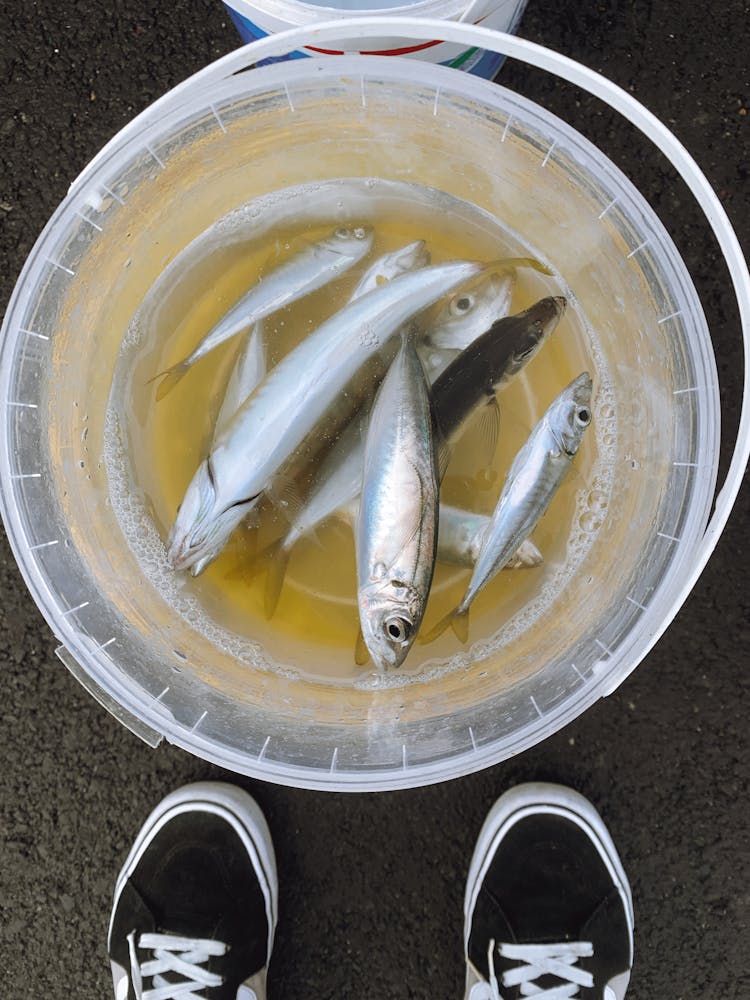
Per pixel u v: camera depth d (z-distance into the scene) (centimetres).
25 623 56
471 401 43
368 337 42
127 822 56
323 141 43
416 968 56
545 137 39
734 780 56
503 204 45
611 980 54
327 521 46
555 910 55
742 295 33
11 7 54
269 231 46
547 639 43
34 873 57
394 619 39
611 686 38
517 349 42
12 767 56
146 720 39
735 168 54
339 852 56
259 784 56
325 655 46
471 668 44
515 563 45
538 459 40
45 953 57
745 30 54
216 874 55
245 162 43
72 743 56
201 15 54
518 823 55
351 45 39
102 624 41
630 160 54
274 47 33
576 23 54
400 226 47
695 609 55
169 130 38
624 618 40
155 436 46
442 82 38
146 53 54
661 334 41
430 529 39
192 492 42
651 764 56
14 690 56
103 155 37
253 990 54
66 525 42
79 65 54
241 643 45
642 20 54
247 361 45
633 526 43
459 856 56
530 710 40
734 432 55
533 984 55
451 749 40
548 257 46
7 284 55
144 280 45
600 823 55
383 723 43
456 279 42
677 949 57
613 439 45
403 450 39
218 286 47
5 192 55
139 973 54
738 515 55
